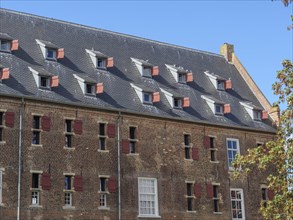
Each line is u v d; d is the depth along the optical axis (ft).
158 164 120.98
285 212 75.56
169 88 135.85
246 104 145.38
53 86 111.45
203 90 143.33
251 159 79.30
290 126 77.61
